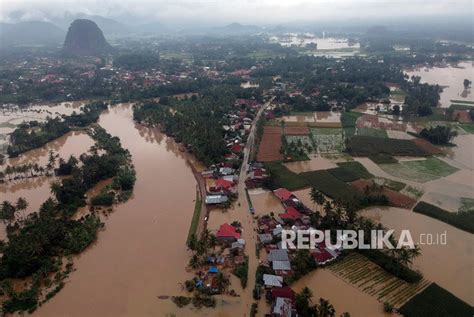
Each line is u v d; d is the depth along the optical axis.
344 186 133.38
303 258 92.00
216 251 99.56
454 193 129.50
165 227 112.75
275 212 118.75
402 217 115.50
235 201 126.25
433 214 115.31
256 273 90.44
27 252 92.81
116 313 80.25
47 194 137.00
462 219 113.06
